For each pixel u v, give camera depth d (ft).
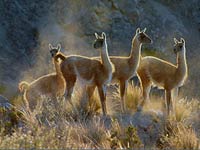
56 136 77.00
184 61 100.01
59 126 83.97
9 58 162.20
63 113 92.84
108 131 84.89
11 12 175.22
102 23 182.70
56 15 180.65
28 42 170.09
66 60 98.22
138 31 102.27
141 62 101.71
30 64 162.91
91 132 84.33
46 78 102.73
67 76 97.71
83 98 100.27
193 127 96.48
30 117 86.12
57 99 95.76
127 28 184.65
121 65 99.09
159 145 87.56
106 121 93.61
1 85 145.69
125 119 94.73
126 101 104.01
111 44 178.60
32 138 71.05
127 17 187.01
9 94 141.79
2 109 86.63
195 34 194.39
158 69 100.58
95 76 96.99
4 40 166.81
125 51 178.19
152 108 104.27
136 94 104.99
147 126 92.73
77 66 97.14
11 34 170.19
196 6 202.39
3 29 170.09
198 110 106.93
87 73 96.94
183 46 100.07
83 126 87.40
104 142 81.51
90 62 97.14
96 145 80.74
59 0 183.21
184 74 100.17
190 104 107.86
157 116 96.63
